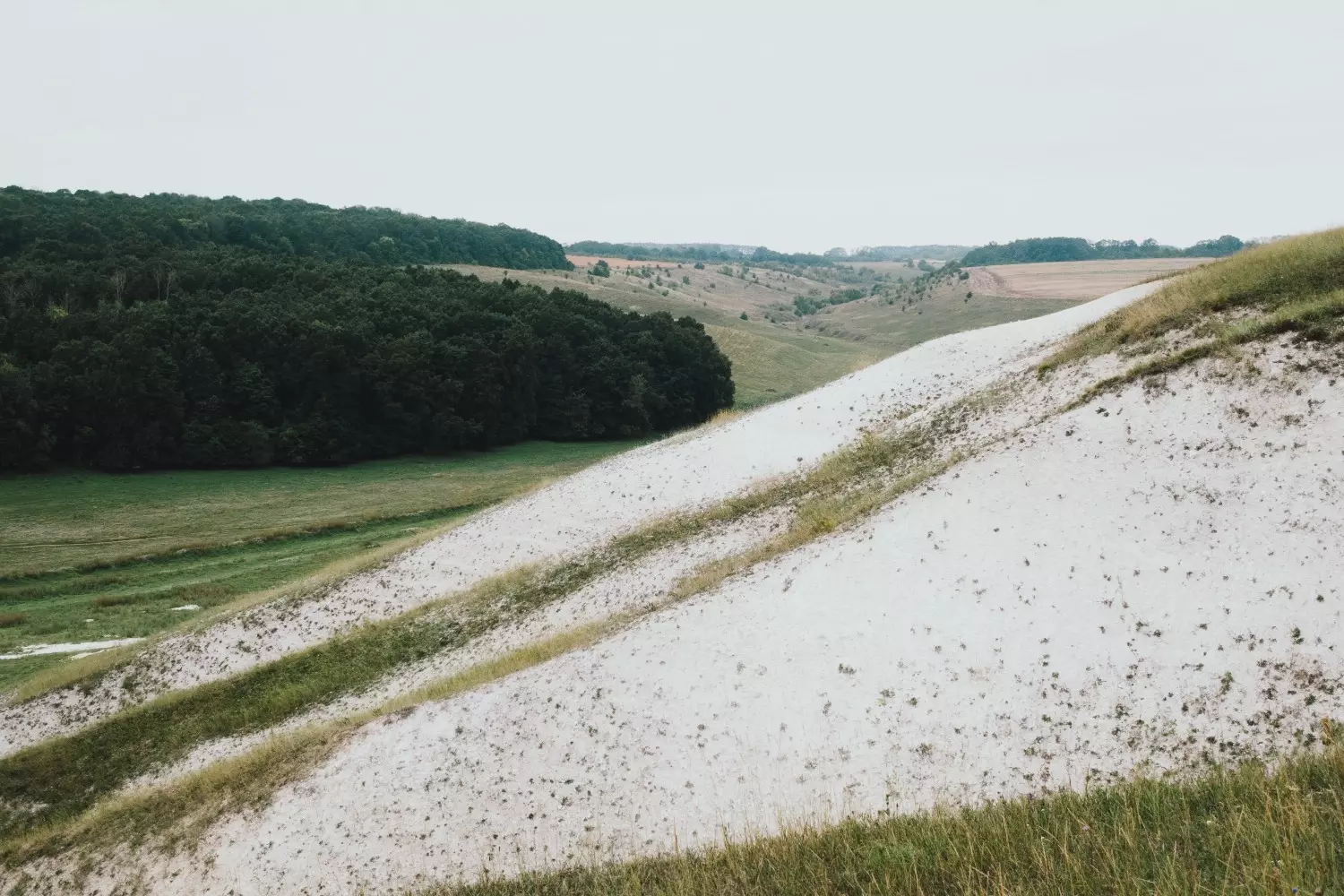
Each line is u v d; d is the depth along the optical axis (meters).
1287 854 6.93
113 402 70.94
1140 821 9.02
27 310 76.25
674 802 14.45
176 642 32.03
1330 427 16.08
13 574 47.22
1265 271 22.22
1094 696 13.51
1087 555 15.98
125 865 17.89
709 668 16.97
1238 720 12.27
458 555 33.00
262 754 20.23
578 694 17.55
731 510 28.81
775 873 10.27
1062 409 21.03
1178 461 17.02
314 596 32.78
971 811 11.16
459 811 15.75
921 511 19.00
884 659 15.70
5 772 25.86
